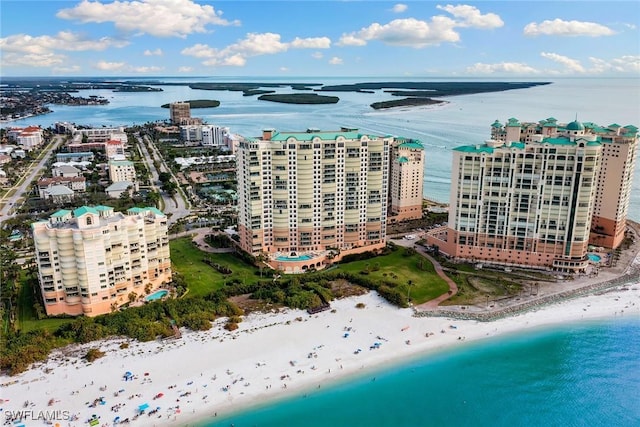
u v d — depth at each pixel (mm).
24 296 198625
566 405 146250
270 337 173500
